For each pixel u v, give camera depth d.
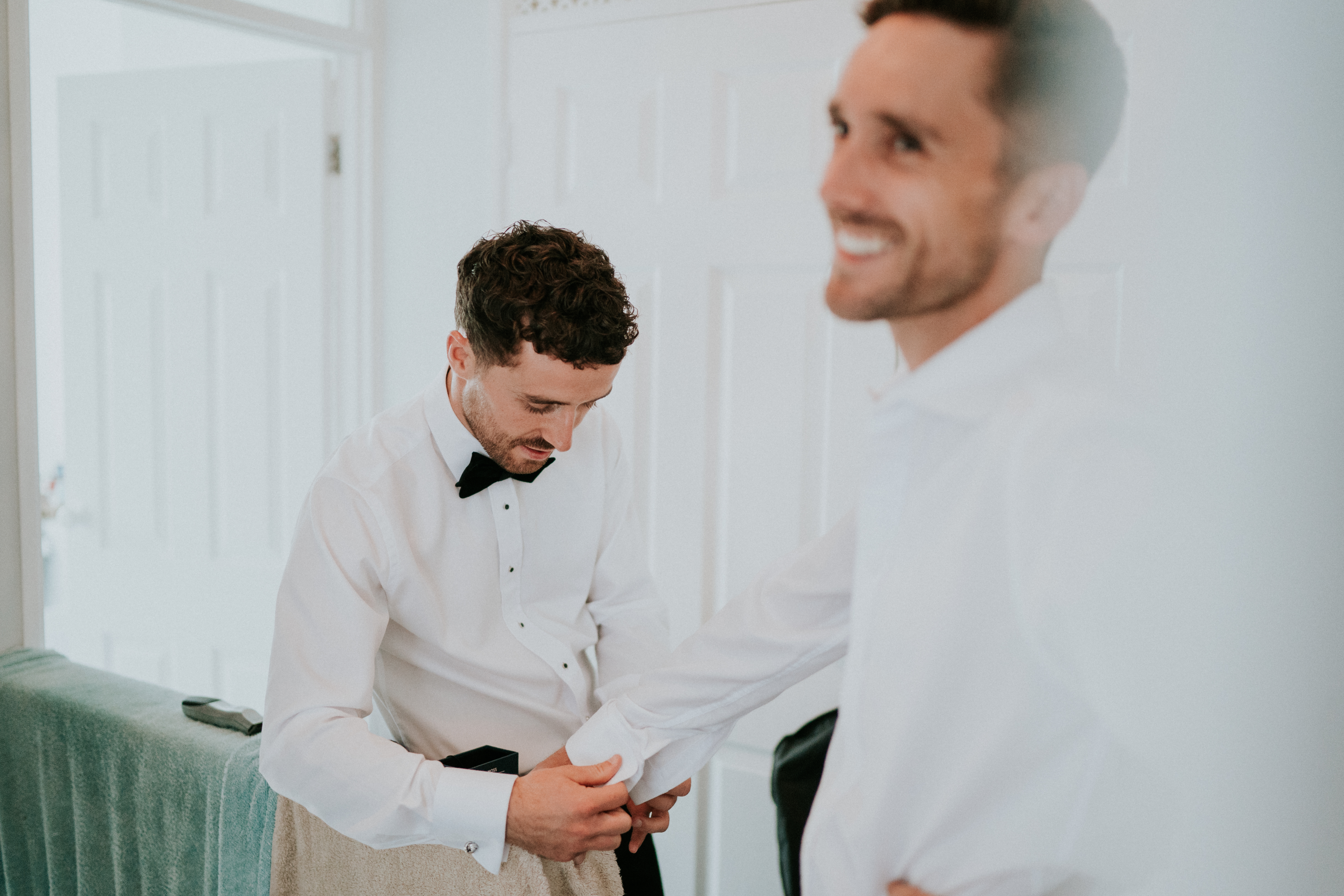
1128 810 0.41
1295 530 0.37
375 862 1.04
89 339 2.19
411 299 2.01
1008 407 0.44
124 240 2.15
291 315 2.07
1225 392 0.38
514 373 0.95
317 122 2.00
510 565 1.15
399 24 1.95
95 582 2.25
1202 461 0.38
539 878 0.97
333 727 0.96
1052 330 0.43
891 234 0.45
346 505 1.04
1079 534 0.41
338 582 1.01
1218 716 0.38
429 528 1.10
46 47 2.58
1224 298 0.38
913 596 0.47
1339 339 0.36
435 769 0.94
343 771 0.94
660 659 1.25
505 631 1.17
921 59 0.43
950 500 0.47
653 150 1.64
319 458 2.08
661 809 1.01
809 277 1.51
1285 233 0.36
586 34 1.69
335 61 1.99
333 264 2.04
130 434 2.19
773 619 0.87
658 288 1.65
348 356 2.06
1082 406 0.41
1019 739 0.45
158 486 2.18
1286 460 0.37
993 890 0.46
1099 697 0.41
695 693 0.91
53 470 2.52
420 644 1.14
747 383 1.58
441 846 1.01
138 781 1.25
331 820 0.97
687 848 1.69
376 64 1.97
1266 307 0.37
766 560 1.60
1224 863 0.38
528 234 0.95
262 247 2.07
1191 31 0.38
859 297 0.46
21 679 1.40
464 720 1.16
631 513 1.31
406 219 1.99
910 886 0.50
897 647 0.48
